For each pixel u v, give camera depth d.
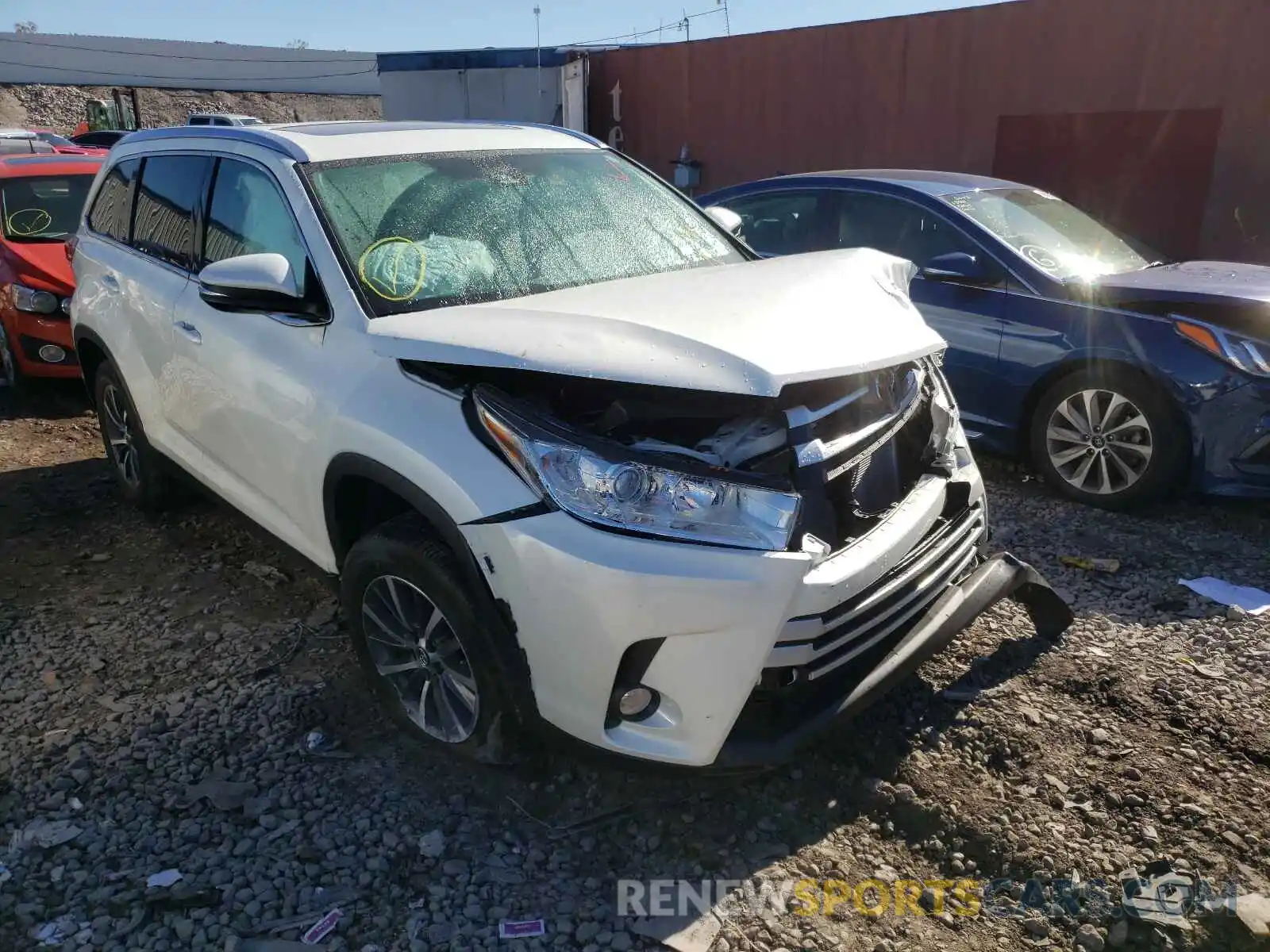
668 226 3.93
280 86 44.41
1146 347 4.80
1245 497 4.69
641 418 2.67
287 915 2.49
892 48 11.88
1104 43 10.29
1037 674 3.49
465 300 3.17
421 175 3.56
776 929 2.45
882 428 2.84
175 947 2.40
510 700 2.71
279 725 3.25
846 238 6.13
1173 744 3.12
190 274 3.96
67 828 2.79
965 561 3.14
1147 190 10.35
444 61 16.25
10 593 4.20
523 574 2.50
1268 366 4.51
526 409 2.59
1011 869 2.64
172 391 4.04
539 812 2.86
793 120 12.99
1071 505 5.16
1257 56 9.37
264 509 3.61
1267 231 9.67
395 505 3.13
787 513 2.45
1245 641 3.71
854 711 2.67
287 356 3.24
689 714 2.47
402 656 3.09
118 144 4.91
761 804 2.88
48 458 5.96
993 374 5.39
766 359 2.47
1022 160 11.16
